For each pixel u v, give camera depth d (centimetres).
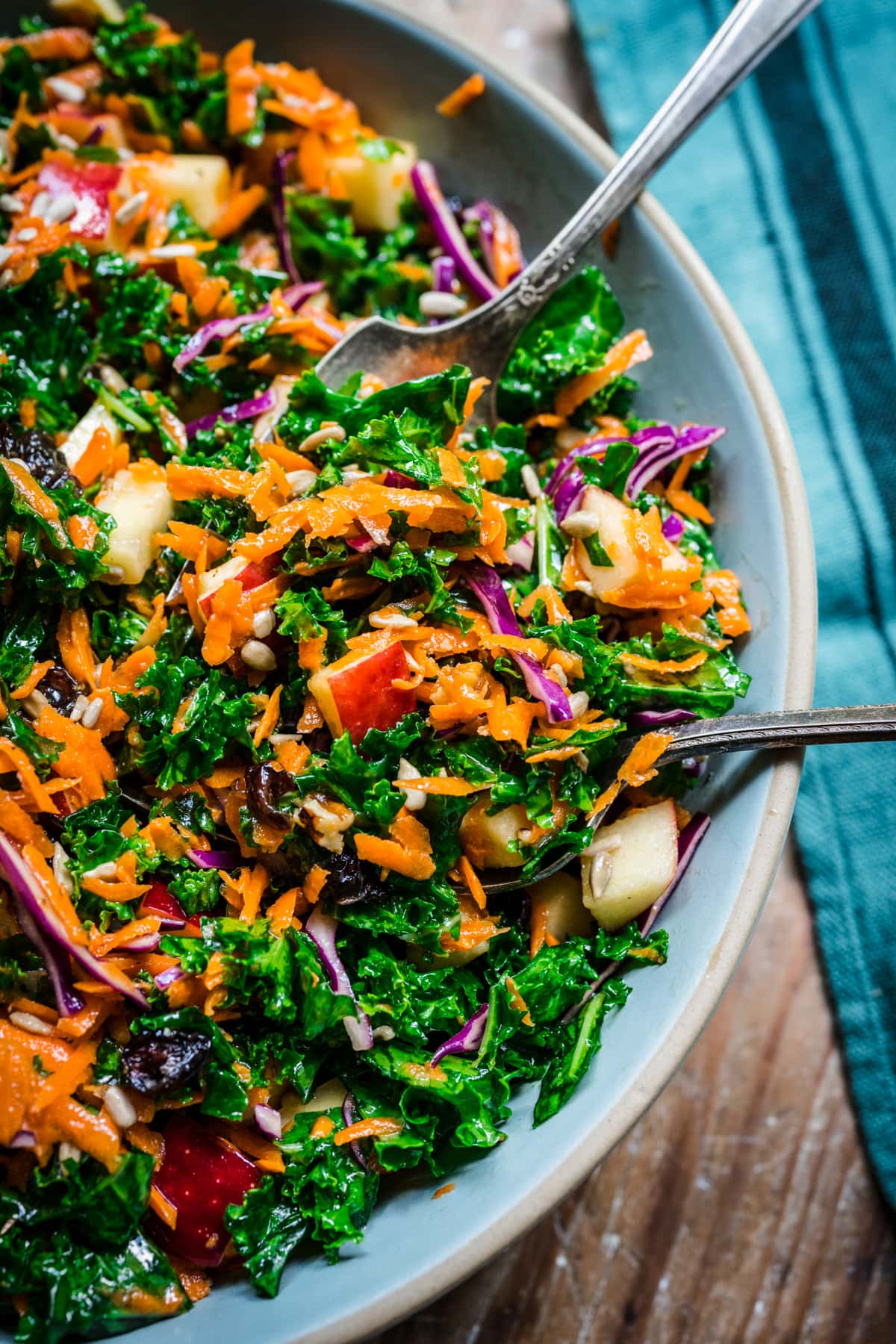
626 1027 47
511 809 47
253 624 46
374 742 46
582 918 49
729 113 59
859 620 57
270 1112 46
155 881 47
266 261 55
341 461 47
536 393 51
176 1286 45
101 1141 44
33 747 46
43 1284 45
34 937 45
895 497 57
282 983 45
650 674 48
